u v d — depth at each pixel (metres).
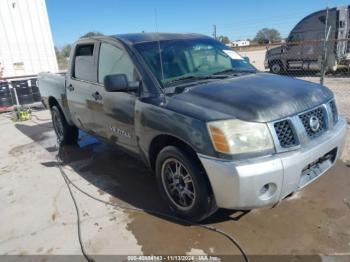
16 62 10.44
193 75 3.42
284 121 2.55
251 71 3.77
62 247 2.81
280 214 3.04
